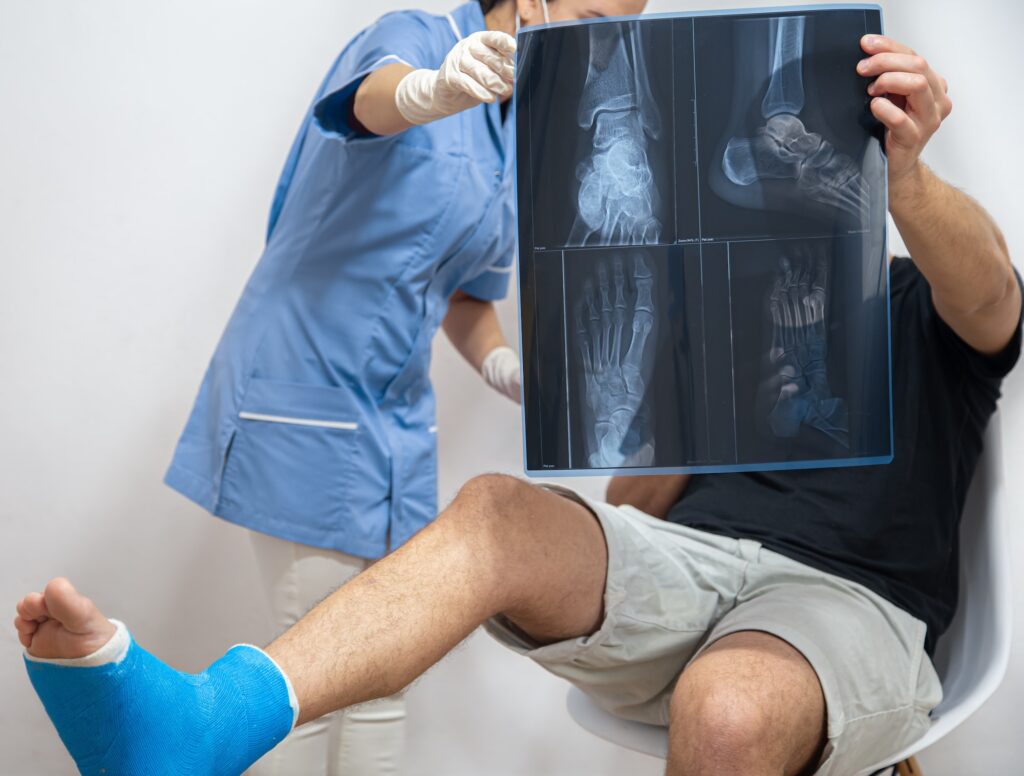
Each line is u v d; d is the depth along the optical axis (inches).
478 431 70.6
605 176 40.6
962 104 63.6
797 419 40.8
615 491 55.2
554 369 41.1
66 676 31.0
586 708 47.8
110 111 68.6
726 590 45.4
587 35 40.4
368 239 54.8
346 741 57.9
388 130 50.9
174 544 71.1
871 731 39.7
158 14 67.9
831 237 40.4
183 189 69.1
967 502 50.1
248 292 58.4
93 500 70.9
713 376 40.9
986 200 63.7
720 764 34.6
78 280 69.7
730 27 40.1
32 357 70.2
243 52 68.1
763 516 48.1
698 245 40.6
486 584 38.5
